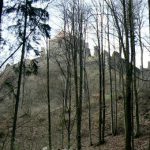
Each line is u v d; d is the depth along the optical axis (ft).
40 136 110.52
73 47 93.15
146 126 96.27
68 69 97.25
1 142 72.59
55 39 96.17
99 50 97.86
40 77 136.46
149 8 46.98
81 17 91.15
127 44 56.65
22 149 97.55
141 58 120.67
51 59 129.80
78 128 79.56
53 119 122.93
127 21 62.54
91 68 164.55
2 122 80.94
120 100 125.18
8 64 48.91
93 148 94.43
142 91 119.14
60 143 106.63
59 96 136.87
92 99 134.82
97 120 116.16
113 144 92.22
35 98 133.90
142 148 79.61
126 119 53.26
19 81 50.60
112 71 156.04
